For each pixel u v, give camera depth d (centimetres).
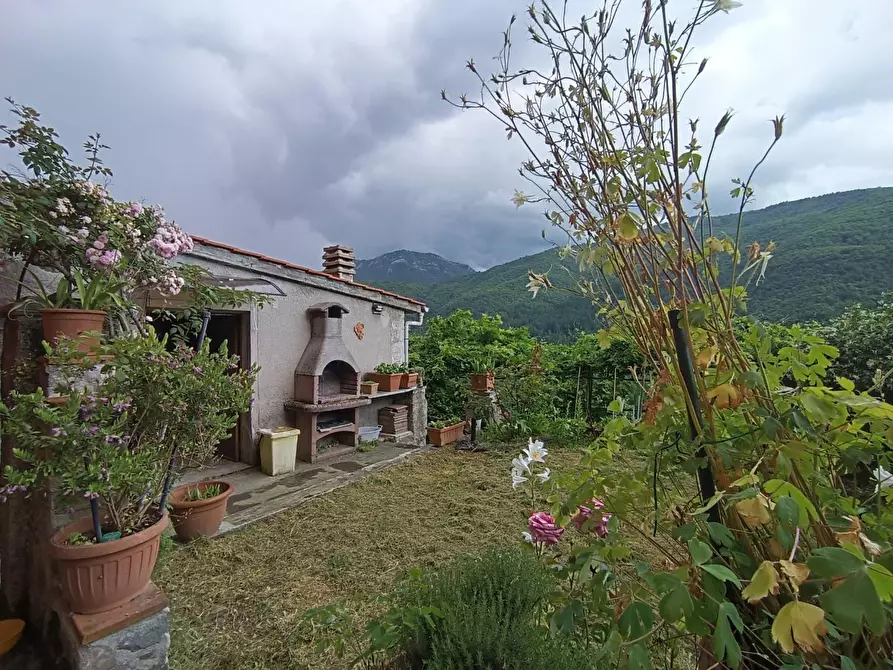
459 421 690
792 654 78
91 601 185
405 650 161
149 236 319
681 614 80
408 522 374
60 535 195
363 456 564
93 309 262
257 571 295
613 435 124
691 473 98
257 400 513
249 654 218
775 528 83
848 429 91
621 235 95
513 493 443
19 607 242
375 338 692
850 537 74
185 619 244
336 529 358
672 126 92
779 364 105
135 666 190
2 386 257
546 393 717
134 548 192
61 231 270
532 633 144
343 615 184
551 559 152
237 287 468
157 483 216
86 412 182
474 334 894
